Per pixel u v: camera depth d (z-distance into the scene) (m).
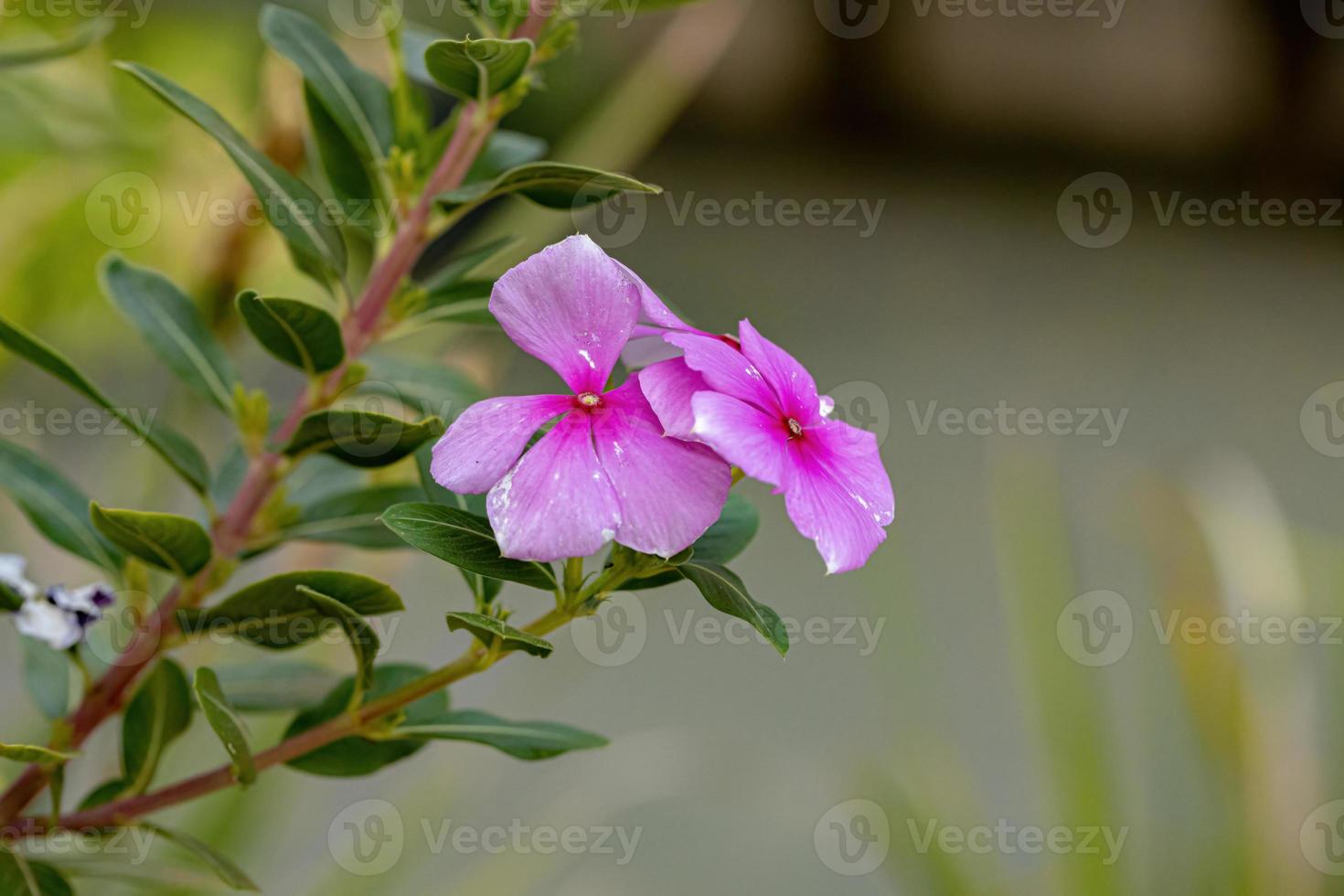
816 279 3.98
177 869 0.89
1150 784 1.34
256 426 0.84
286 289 1.16
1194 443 3.26
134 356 1.25
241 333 0.98
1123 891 1.21
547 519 0.75
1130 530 1.46
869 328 3.76
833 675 2.52
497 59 0.80
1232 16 4.52
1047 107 4.74
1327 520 2.99
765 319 3.71
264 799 1.08
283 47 0.84
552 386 2.79
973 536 2.91
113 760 1.01
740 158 4.70
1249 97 4.59
